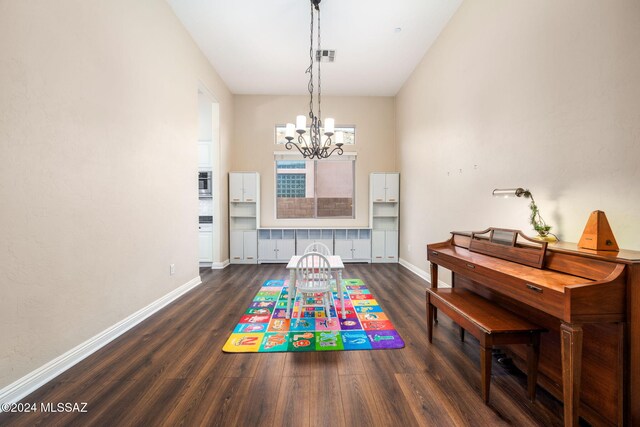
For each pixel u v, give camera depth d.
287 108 5.79
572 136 1.83
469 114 3.04
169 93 3.21
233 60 4.38
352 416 1.47
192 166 3.79
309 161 5.93
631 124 1.49
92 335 2.12
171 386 1.72
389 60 4.39
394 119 5.88
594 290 1.19
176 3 3.16
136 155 2.63
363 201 5.88
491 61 2.65
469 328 1.71
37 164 1.69
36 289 1.69
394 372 1.86
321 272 2.94
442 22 3.49
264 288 3.80
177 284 3.43
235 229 5.73
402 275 4.54
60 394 1.63
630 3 1.48
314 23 3.49
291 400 1.59
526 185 2.23
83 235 2.03
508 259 1.84
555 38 1.95
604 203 1.63
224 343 2.26
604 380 1.29
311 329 2.52
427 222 4.17
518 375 1.85
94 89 2.12
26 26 1.62
